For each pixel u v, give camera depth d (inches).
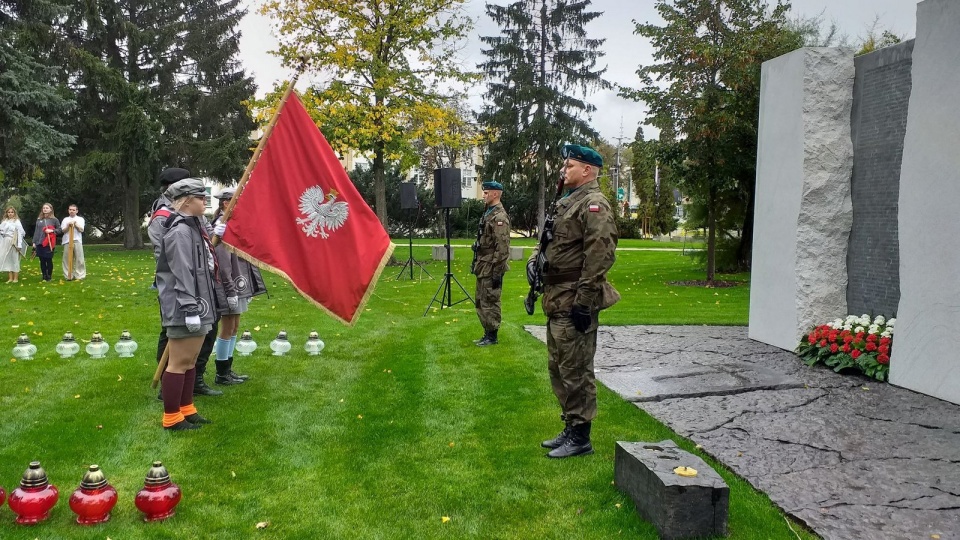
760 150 334.0
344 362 285.9
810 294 298.2
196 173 1154.7
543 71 1362.0
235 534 136.5
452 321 388.2
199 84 1187.9
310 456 178.9
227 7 1206.9
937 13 228.8
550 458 175.0
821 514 140.9
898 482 157.8
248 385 249.0
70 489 155.7
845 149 296.4
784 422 202.5
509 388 242.1
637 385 244.7
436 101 880.9
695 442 185.6
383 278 653.9
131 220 1134.4
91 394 232.2
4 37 768.9
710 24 618.5
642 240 1601.9
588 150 173.3
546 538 134.6
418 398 231.3
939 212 228.1
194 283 192.7
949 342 224.2
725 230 745.6
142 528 137.9
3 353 294.7
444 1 795.4
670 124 624.7
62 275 640.4
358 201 215.3
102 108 1093.1
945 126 225.8
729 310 449.7
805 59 295.0
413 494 155.3
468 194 2348.7
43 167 949.2
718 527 132.3
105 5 1051.9
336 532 137.9
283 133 210.7
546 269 176.6
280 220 208.4
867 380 253.9
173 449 182.5
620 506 145.9
